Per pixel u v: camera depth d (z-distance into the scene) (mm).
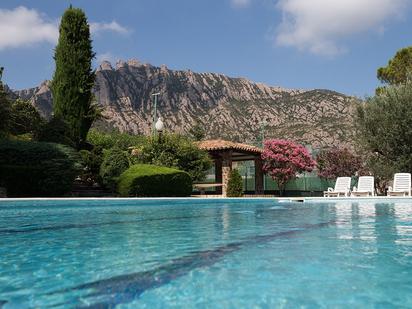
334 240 5445
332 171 27219
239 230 6590
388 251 4594
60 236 5891
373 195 17828
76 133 21000
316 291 2996
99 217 8961
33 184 16266
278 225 7297
